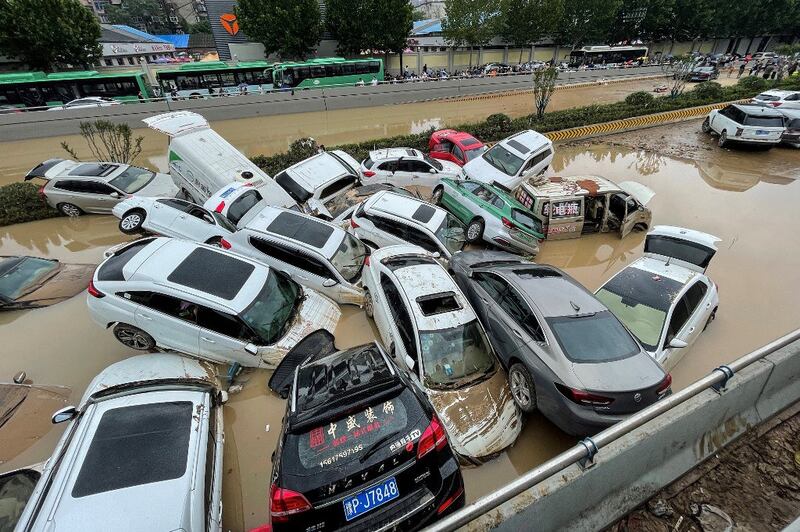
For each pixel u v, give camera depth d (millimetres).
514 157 12312
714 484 2916
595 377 4680
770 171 14438
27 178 11023
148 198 9422
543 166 13023
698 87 24328
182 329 5777
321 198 11008
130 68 33406
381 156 12688
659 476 2854
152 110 21250
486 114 24750
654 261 7363
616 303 6547
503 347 5723
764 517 2715
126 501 3326
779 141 16062
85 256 9336
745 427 3258
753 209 11664
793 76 30938
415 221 8422
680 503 2795
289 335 6125
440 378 5105
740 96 23797
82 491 3361
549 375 4875
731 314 7613
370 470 3168
